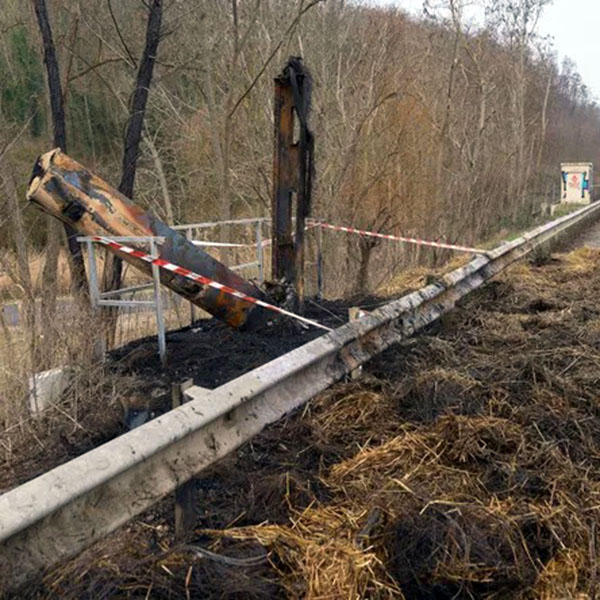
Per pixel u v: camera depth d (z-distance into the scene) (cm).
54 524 209
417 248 1695
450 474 330
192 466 267
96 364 510
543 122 3058
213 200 1939
